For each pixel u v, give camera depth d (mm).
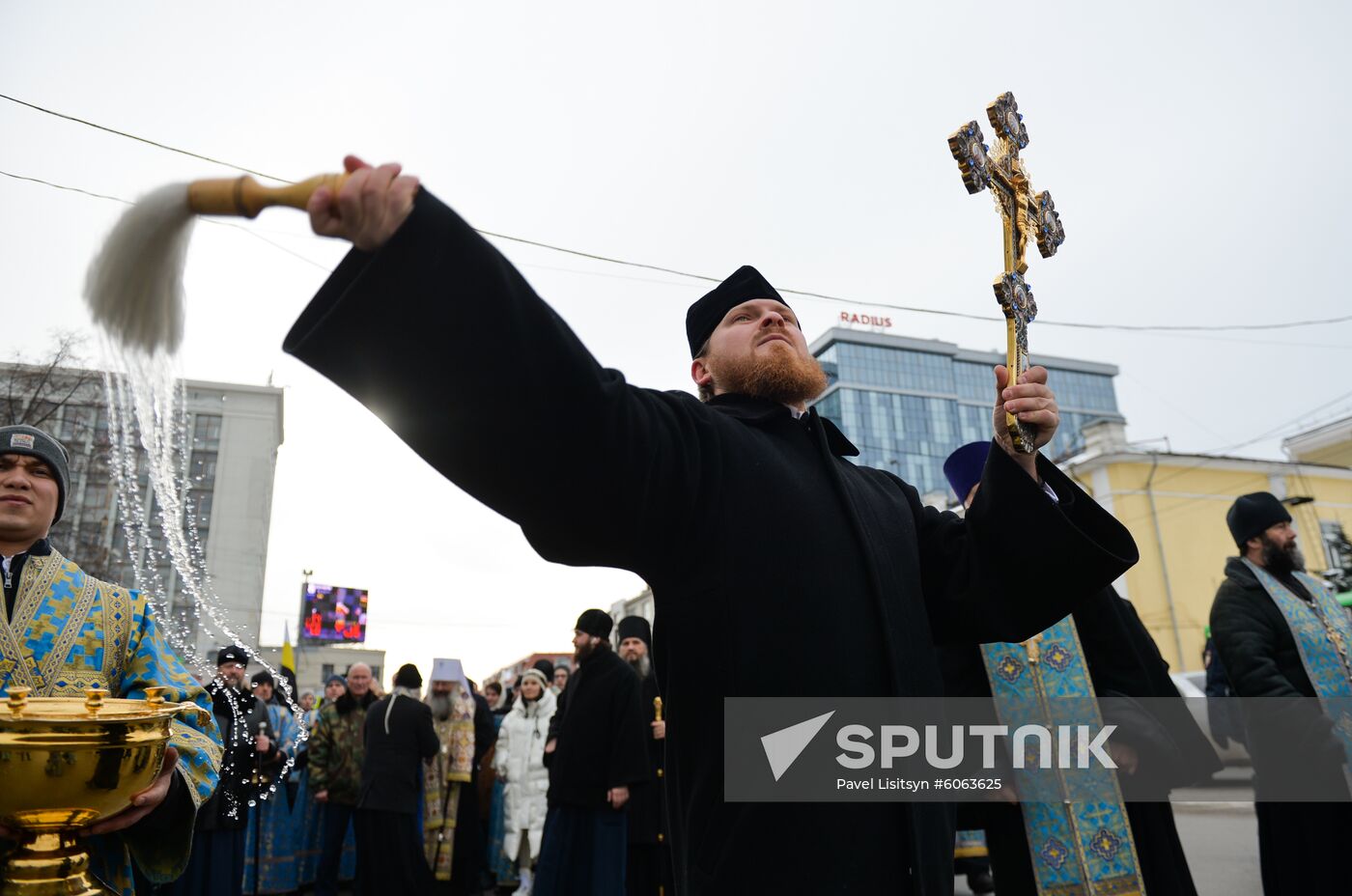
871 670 1425
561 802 5465
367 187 998
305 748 8023
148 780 1847
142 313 1097
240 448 36000
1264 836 3730
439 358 1028
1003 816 3162
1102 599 3240
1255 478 25484
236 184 1065
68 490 2498
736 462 1461
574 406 1113
